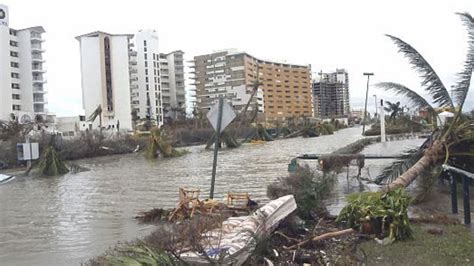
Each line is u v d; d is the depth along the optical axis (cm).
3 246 1134
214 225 703
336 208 1184
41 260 982
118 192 2170
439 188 1520
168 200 1795
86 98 11838
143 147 6162
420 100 1631
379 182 1592
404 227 876
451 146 1510
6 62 9850
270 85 15375
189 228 625
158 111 14012
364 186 1638
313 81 17938
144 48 13750
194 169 3231
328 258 768
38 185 2791
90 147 5562
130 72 12962
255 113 8600
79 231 1265
